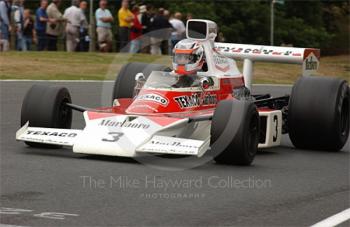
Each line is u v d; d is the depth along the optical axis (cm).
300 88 2389
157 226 1431
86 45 6241
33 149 2227
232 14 9631
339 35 11631
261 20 9844
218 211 1553
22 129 2091
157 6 8869
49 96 2156
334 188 1822
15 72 4903
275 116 2272
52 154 2144
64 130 2069
